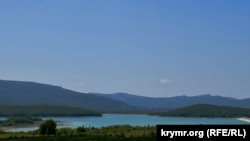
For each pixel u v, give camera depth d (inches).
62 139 3253.0
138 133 4153.5
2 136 3924.7
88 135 3929.6
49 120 4414.4
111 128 4862.2
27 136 3868.1
